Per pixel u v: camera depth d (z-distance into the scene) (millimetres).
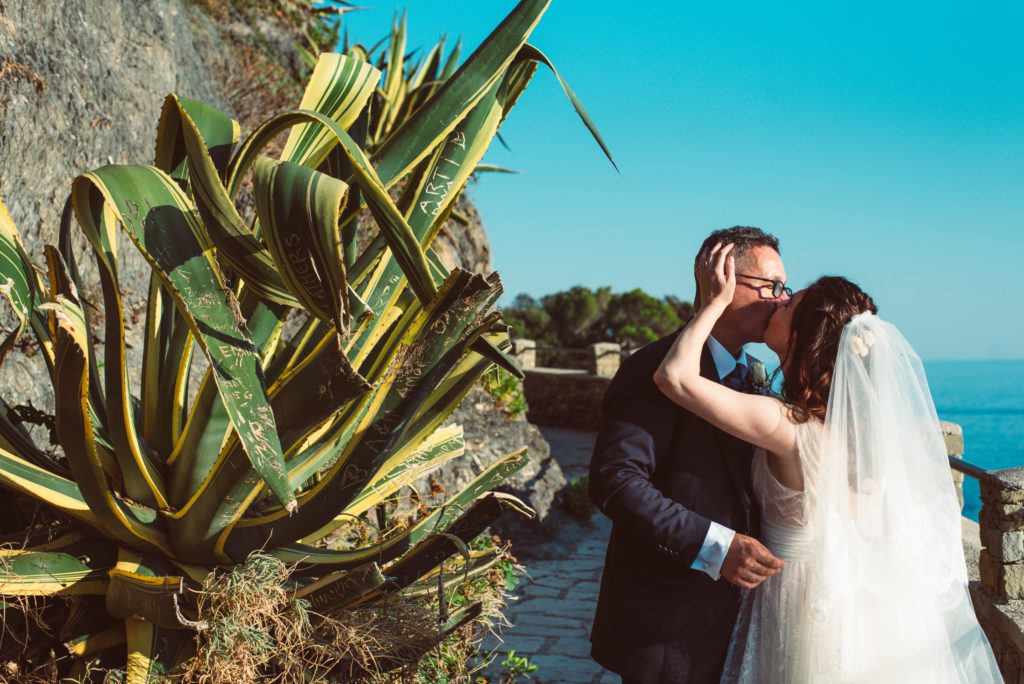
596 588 5855
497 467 2561
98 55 4871
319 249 1588
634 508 1946
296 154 2277
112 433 1958
